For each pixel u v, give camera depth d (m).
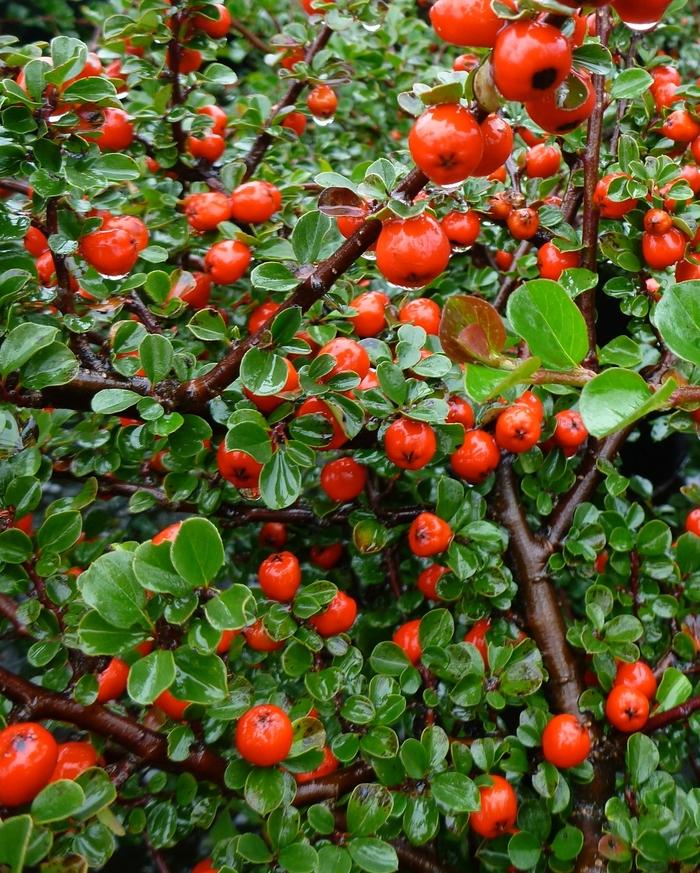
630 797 0.13
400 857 0.13
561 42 0.09
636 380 0.09
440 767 0.13
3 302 0.12
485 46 0.10
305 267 0.12
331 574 0.18
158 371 0.13
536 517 0.19
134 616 0.11
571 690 0.14
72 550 0.15
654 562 0.15
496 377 0.10
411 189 0.11
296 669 0.13
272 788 0.12
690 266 0.15
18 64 0.14
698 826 0.12
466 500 0.15
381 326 0.15
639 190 0.14
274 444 0.13
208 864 0.13
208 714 0.12
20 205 0.14
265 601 0.13
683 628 0.15
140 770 0.13
